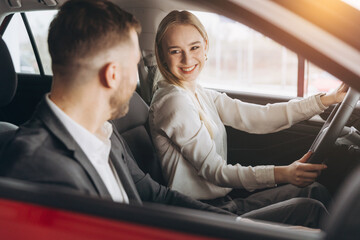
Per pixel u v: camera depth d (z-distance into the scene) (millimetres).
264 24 926
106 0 1065
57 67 1028
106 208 771
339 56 865
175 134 1729
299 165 1592
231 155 2289
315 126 2174
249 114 2037
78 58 1007
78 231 770
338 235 675
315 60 880
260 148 2256
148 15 2180
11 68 1544
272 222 1503
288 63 7820
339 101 1857
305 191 1791
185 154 1748
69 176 966
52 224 784
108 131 1240
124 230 752
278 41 919
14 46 2814
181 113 1710
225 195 1868
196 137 1714
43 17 2711
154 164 2010
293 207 1493
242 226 737
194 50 1757
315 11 915
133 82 1101
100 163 1129
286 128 2072
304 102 1952
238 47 9805
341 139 1903
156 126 1778
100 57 1016
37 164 941
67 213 784
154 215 753
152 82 2301
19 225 799
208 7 982
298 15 919
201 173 1747
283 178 1632
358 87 840
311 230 1300
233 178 1694
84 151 1074
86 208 778
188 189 1800
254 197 1872
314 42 884
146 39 2227
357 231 668
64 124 1042
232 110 2057
